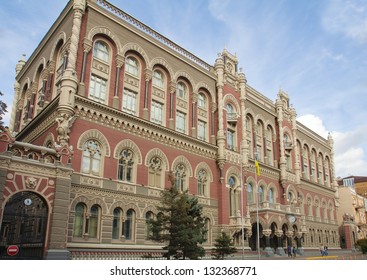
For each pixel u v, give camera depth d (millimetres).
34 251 22078
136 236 30062
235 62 48156
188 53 41469
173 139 35969
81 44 30234
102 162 29344
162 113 36375
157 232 24047
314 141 69750
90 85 30438
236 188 42375
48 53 35312
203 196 38312
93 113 29328
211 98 43156
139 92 34281
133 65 34844
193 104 40125
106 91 31547
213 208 39062
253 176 46781
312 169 66125
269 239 44125
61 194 22031
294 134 59250
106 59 32438
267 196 48719
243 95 46750
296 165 57250
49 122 29422
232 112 45438
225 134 42562
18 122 40031
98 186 28359
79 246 25844
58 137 26672
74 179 26922
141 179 31859
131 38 34562
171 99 37312
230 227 39344
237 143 44438
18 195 23141
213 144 41062
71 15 31469
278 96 58938
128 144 31562
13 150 22078
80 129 28266
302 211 58031
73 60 28625
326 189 69250
